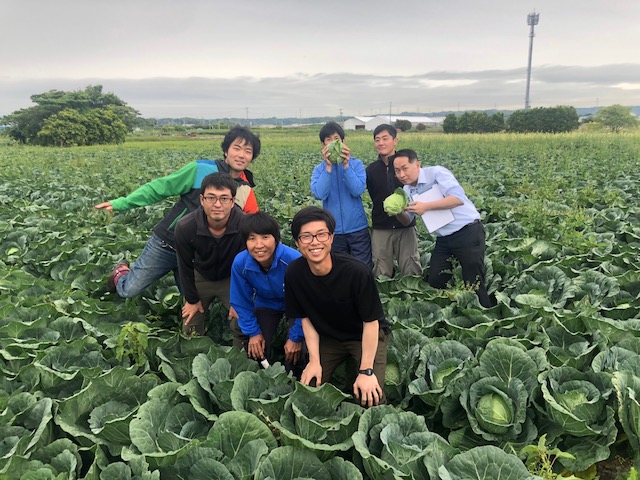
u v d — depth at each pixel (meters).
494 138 43.12
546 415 3.52
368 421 3.28
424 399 3.73
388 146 6.59
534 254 7.11
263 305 4.79
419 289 6.33
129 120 101.25
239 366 4.19
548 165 19.53
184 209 5.31
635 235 7.84
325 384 3.49
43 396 3.81
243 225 3.97
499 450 2.85
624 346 4.16
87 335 4.71
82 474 3.37
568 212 9.86
